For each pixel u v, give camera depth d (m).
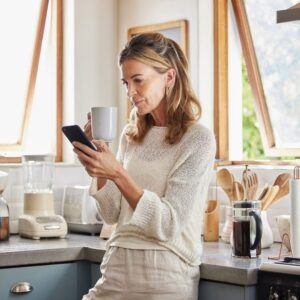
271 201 3.40
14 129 4.30
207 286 2.76
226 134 4.09
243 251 2.93
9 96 4.27
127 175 2.46
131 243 2.58
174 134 2.56
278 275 2.62
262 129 4.06
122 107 4.41
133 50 2.54
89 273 3.36
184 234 2.57
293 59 3.89
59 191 4.14
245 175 3.50
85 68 4.30
